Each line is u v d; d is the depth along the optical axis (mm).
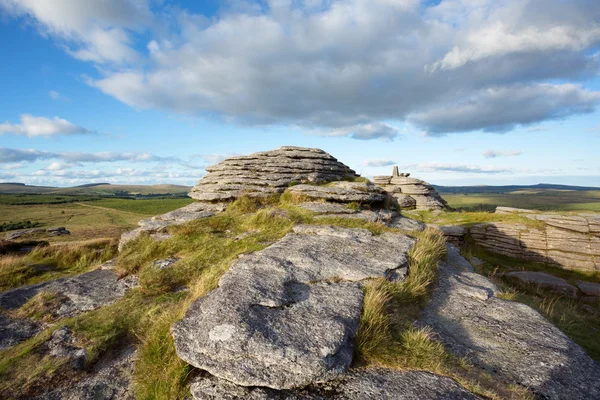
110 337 7719
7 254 19125
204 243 12859
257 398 4875
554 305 13156
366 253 9820
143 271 11656
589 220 21094
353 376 5348
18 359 7004
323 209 14656
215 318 6195
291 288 7676
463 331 7344
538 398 5332
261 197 16953
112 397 5984
